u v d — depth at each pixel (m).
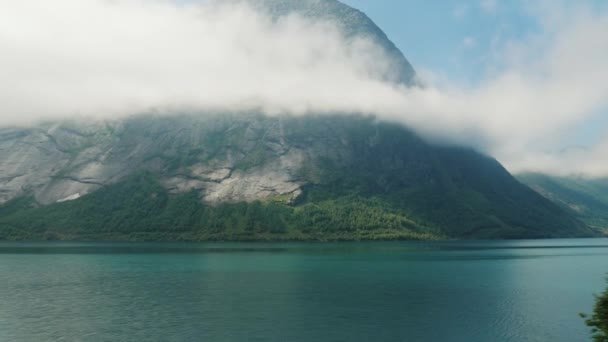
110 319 102.12
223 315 105.94
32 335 90.31
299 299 124.88
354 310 111.94
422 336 89.94
